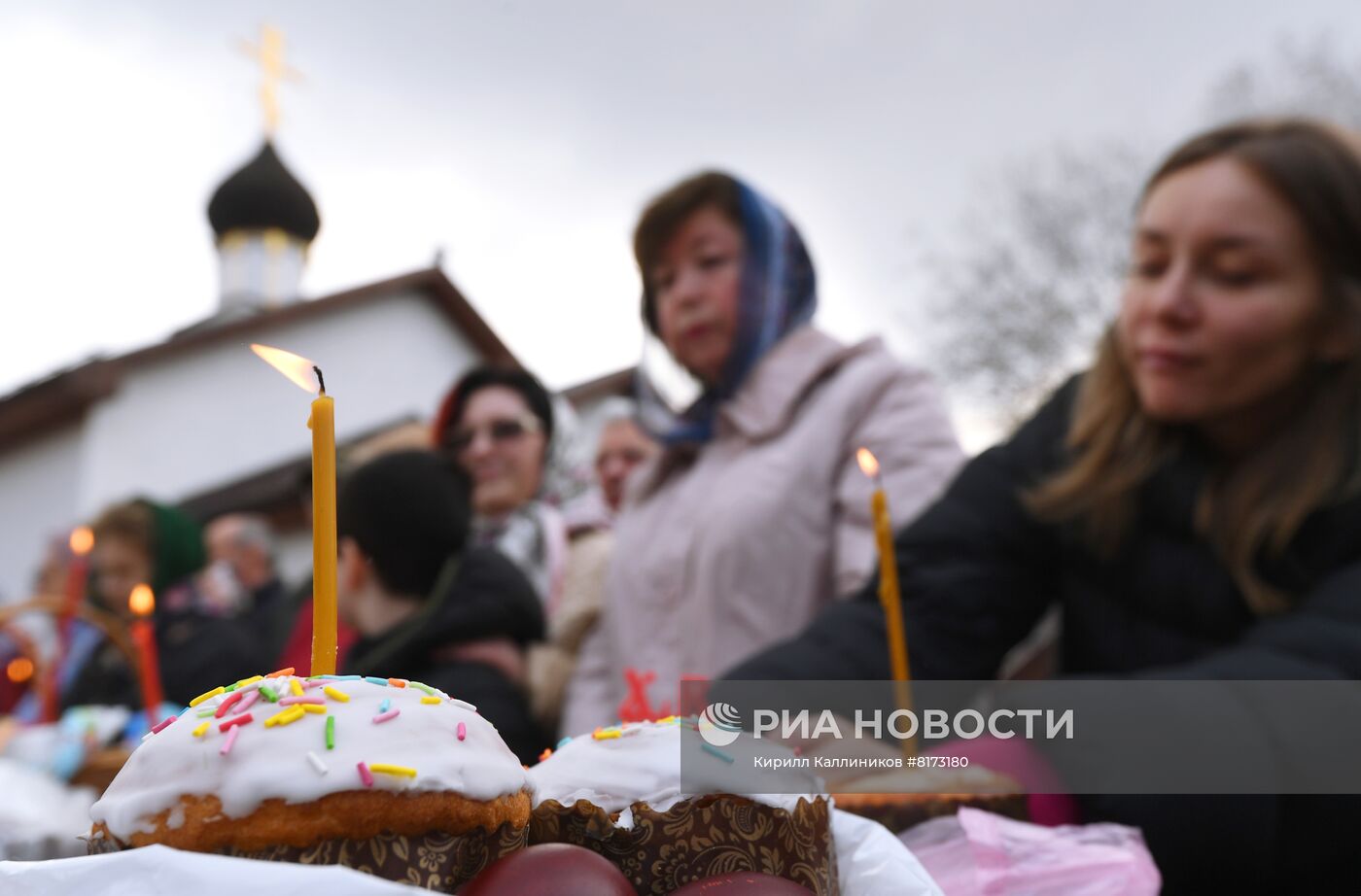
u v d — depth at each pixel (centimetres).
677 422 216
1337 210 129
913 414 193
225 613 296
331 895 54
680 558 194
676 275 208
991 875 83
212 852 62
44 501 1471
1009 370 1389
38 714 282
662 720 83
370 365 1747
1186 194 134
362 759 63
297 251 2339
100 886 57
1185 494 135
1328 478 128
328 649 73
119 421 1485
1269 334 130
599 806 74
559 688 203
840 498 188
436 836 64
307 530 1402
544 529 245
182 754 64
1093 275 1381
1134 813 103
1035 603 148
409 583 176
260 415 1595
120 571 287
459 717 69
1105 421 142
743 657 183
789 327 206
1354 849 104
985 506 148
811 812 74
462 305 1825
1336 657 110
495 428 251
